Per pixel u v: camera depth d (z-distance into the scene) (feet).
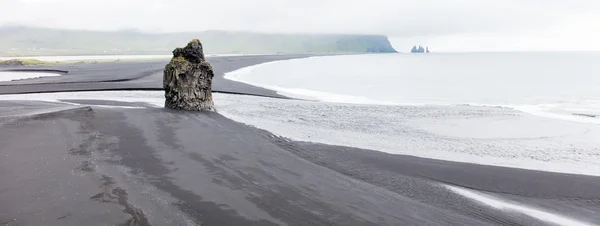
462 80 194.39
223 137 57.88
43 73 226.17
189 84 82.33
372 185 43.09
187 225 27.84
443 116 88.69
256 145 55.26
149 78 175.01
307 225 29.71
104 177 36.29
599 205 40.34
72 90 128.47
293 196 35.91
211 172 40.78
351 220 31.55
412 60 521.24
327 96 128.06
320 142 62.39
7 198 30.45
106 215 28.14
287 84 170.40
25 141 47.34
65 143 47.47
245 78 201.87
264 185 38.27
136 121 63.67
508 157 56.59
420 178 46.78
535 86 160.66
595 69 274.77
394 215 33.94
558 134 71.31
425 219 33.83
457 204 39.09
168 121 66.23
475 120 84.17
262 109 94.63
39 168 37.88
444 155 57.16
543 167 52.16
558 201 41.04
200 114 77.77
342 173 47.01
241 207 32.04
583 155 57.88
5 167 37.81
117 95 118.21
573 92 138.10
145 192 33.47
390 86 163.84
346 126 76.18
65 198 30.89
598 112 94.99
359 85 167.94
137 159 43.29
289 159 49.90
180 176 38.60
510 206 39.27
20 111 71.77
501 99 121.80
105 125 59.00
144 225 27.12
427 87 159.84
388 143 63.52
